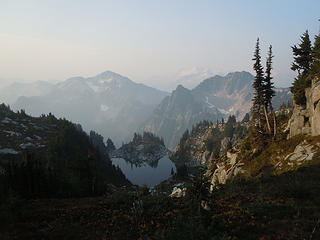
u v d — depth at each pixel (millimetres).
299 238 10586
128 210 20141
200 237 10719
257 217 14539
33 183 35000
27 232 15508
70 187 41188
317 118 34656
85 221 17953
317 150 30406
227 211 16828
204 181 14094
